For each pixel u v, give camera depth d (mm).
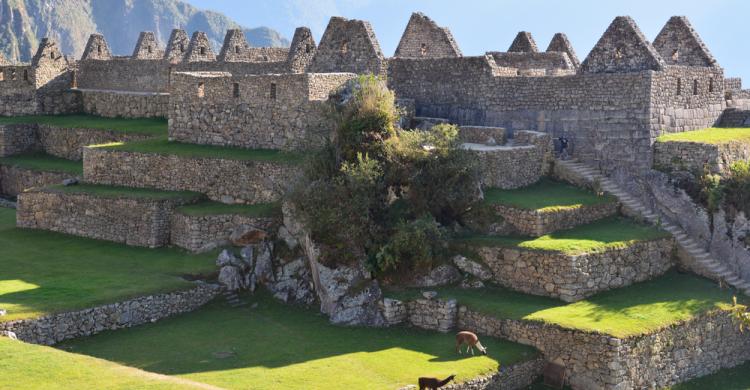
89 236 50219
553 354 35031
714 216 43750
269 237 44094
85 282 40062
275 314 39594
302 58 60906
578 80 48531
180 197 48750
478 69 51938
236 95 51875
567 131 49031
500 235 41906
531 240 40500
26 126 67312
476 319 37312
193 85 53781
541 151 48031
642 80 46344
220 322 38219
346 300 38594
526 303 37938
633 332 34531
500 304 37750
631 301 38469
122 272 42469
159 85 69812
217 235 45781
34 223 52656
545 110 49750
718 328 38406
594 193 46312
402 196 42438
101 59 77062
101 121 67312
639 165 46469
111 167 53531
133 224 48281
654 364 35344
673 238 43281
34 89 71000
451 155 41969
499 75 51688
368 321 38031
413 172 41844
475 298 38625
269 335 36594
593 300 38281
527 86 50250
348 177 40469
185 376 31219
